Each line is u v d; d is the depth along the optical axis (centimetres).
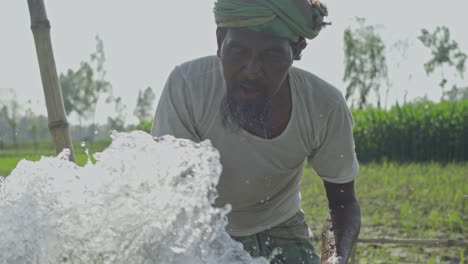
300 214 249
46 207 132
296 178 234
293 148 212
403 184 1136
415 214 795
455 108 1906
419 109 1972
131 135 138
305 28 183
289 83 205
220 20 178
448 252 588
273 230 238
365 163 1917
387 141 1988
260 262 144
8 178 139
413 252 586
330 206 232
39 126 3859
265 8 172
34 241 129
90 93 5612
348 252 207
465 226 723
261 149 208
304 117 207
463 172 1352
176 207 127
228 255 140
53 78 222
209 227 127
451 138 1888
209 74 204
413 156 1945
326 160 222
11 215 132
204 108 203
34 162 139
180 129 206
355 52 5750
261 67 177
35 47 222
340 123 214
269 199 229
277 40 176
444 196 944
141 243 125
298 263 236
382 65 5734
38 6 220
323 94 210
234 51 177
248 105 183
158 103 212
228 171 214
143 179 131
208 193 131
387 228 716
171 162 134
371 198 975
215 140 207
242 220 233
